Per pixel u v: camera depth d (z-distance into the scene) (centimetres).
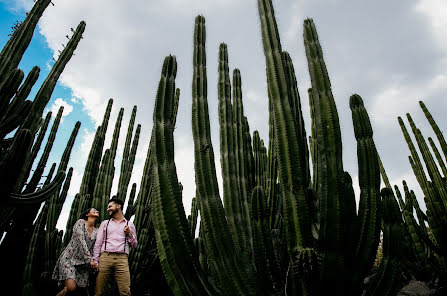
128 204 766
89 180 701
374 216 274
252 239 306
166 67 324
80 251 439
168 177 282
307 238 259
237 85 420
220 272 276
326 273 249
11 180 393
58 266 435
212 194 292
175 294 260
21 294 532
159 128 299
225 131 349
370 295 274
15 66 486
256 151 413
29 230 573
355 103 312
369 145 293
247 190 346
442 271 548
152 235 741
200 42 360
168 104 310
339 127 280
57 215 612
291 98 299
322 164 275
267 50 314
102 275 434
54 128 672
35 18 521
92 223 485
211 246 281
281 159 279
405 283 643
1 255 538
